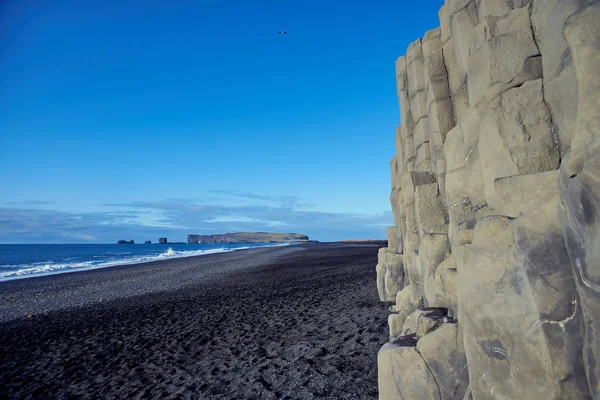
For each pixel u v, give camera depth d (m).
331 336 7.15
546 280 2.59
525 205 2.90
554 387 2.50
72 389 6.00
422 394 3.60
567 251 2.48
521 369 2.70
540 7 3.23
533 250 2.68
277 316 9.48
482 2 4.55
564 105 2.96
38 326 10.77
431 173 7.21
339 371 5.47
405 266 7.68
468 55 4.91
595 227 2.12
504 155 3.37
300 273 19.58
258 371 5.90
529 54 3.35
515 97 3.32
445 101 6.08
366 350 6.16
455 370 3.45
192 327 9.32
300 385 5.18
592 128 2.27
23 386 6.22
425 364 3.60
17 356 7.89
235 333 8.34
